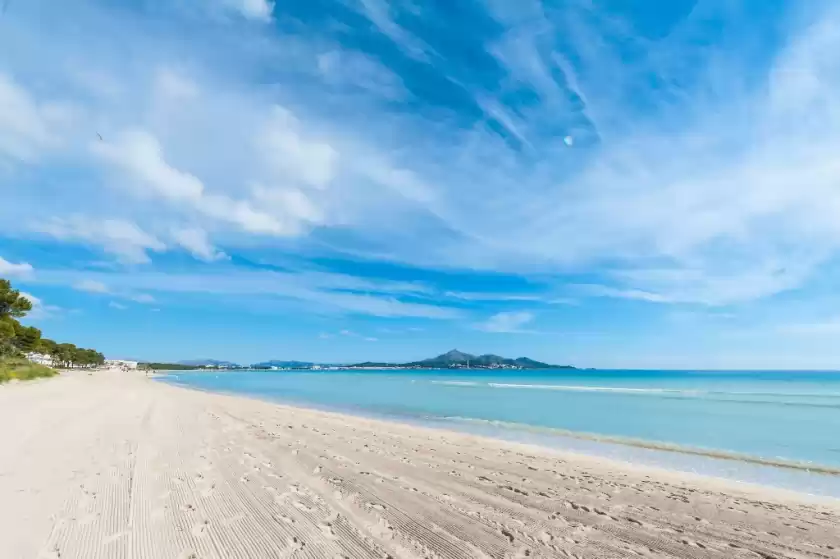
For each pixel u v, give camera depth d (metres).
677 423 18.42
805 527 5.77
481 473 8.08
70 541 4.23
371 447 10.25
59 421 12.24
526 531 5.12
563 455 10.91
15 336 47.62
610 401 30.03
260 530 4.71
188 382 70.62
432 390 44.53
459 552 4.43
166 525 4.75
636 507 6.39
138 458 7.80
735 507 6.64
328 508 5.56
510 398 32.97
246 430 12.12
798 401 29.61
